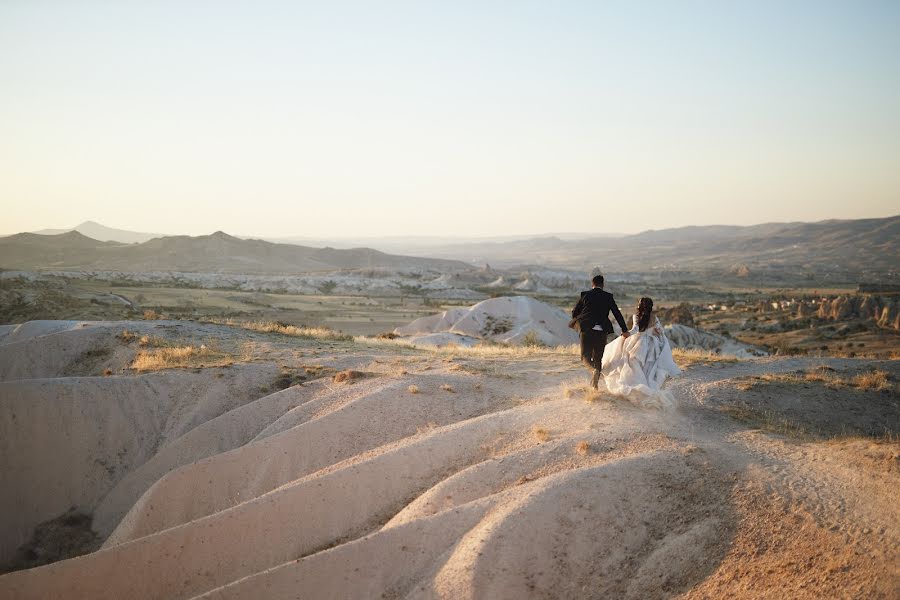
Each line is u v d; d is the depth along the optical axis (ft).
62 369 56.65
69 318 175.32
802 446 26.22
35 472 37.37
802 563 17.84
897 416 33.88
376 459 28.84
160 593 25.50
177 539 26.50
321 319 287.28
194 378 45.68
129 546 26.48
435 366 49.01
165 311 251.39
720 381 39.32
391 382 40.70
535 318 174.19
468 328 167.94
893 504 19.88
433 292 581.12
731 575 18.38
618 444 26.86
